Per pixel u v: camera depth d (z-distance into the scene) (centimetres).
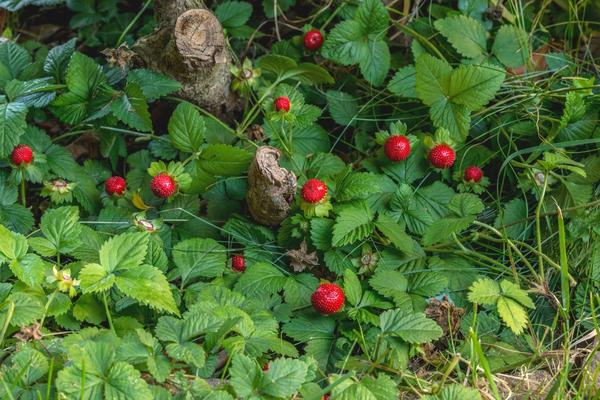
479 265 78
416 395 72
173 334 68
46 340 70
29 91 79
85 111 79
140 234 72
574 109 79
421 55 79
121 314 73
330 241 76
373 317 73
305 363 67
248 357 67
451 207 78
